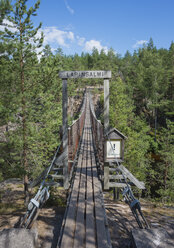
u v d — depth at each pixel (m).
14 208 6.06
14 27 6.83
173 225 4.17
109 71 4.69
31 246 2.73
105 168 4.85
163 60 44.38
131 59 71.62
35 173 7.44
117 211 4.84
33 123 7.36
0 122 5.30
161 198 15.78
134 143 15.42
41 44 7.00
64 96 4.84
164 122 34.34
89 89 50.88
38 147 7.54
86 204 3.91
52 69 6.91
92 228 3.12
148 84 33.53
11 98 5.25
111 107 16.88
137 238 2.86
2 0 5.43
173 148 16.78
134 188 14.01
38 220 4.01
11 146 6.12
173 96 36.12
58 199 6.36
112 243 3.28
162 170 17.73
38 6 6.70
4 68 5.45
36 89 7.01
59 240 2.95
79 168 6.11
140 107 37.66
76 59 44.03
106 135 4.69
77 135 8.45
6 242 2.74
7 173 5.90
